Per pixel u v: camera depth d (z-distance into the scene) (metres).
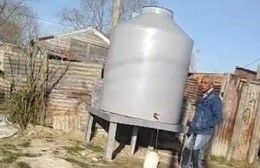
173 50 8.17
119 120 8.01
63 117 10.44
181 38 8.27
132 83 8.10
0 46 17.88
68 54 22.28
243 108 10.39
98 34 23.31
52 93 10.58
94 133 10.34
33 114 10.24
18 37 40.53
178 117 8.66
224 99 10.17
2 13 40.78
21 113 10.01
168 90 8.20
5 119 10.02
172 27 8.44
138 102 8.08
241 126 10.41
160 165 8.70
